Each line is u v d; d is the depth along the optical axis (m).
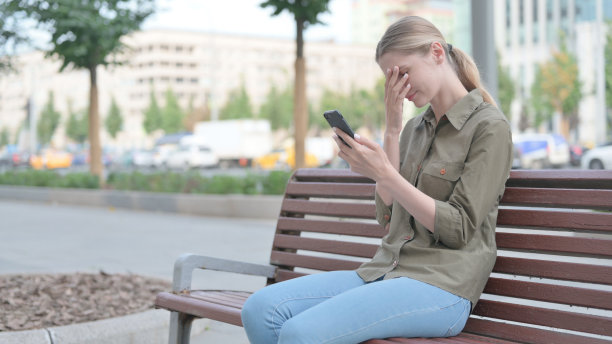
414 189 1.99
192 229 10.09
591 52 39.22
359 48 114.56
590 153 22.94
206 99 110.06
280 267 2.87
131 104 109.94
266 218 11.47
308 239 2.77
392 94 2.16
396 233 2.23
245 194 13.27
